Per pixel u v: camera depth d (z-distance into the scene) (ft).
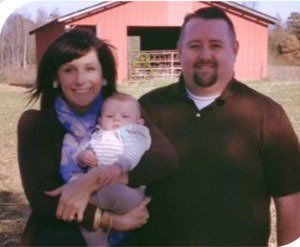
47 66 8.37
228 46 9.06
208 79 9.01
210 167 8.91
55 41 8.35
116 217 8.24
